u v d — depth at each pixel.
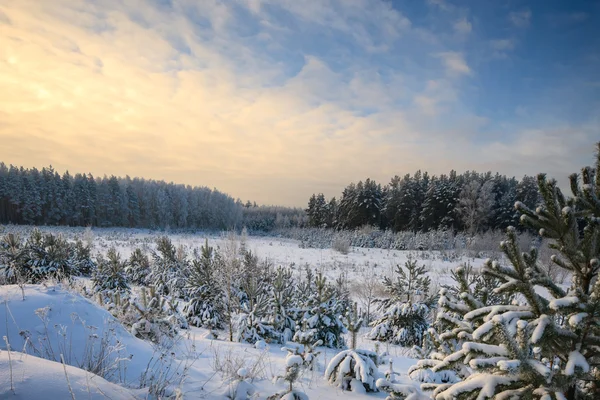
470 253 32.97
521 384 2.01
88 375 2.81
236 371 4.42
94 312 5.32
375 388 4.66
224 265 11.10
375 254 34.84
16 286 5.51
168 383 3.80
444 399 2.05
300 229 60.81
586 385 2.31
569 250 2.28
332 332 9.02
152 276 17.30
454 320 2.50
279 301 9.63
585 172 2.36
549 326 1.98
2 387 2.29
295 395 3.88
